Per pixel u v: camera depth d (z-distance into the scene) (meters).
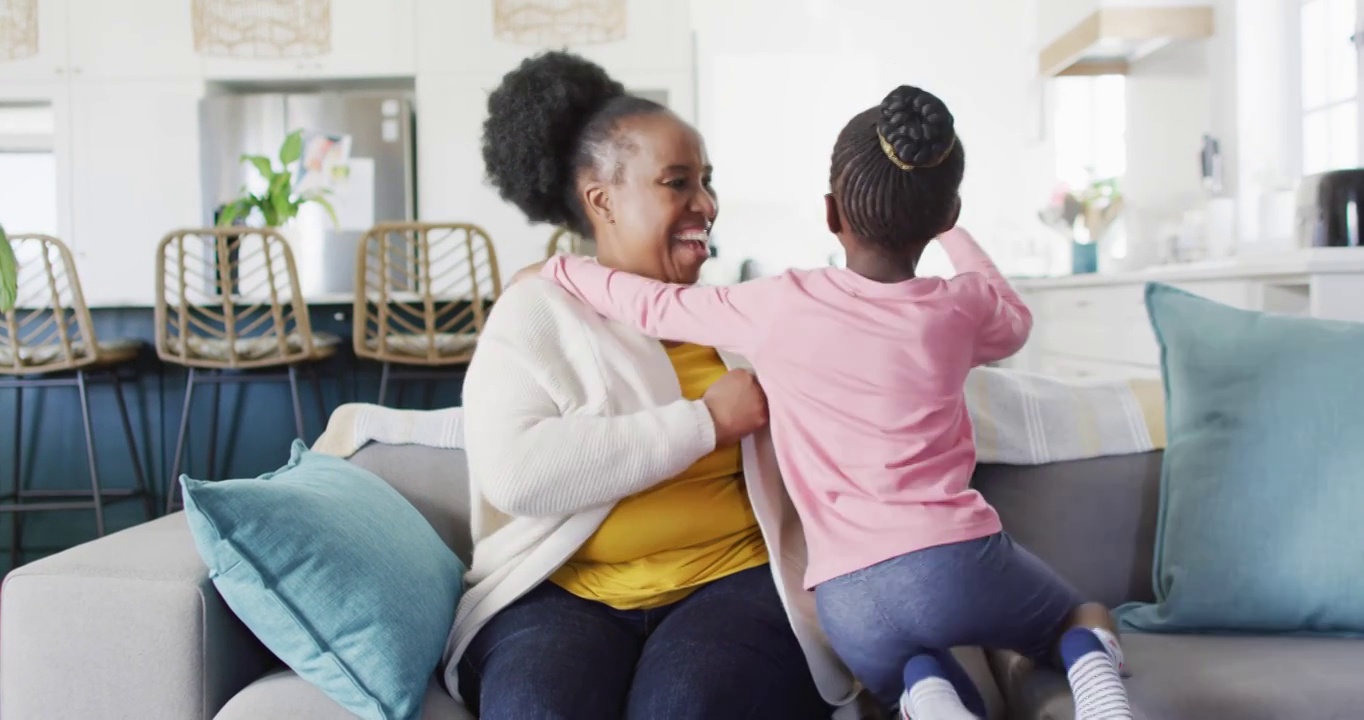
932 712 0.98
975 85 5.28
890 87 5.29
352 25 4.57
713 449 1.16
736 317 1.19
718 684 1.04
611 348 1.24
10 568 3.47
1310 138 3.30
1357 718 1.00
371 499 1.26
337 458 1.43
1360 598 1.21
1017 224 5.27
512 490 1.11
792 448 1.17
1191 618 1.28
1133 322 2.90
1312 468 1.26
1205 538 1.29
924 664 1.04
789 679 1.13
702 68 5.29
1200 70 3.80
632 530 1.19
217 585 1.08
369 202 4.54
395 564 1.16
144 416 3.54
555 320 1.25
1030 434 1.49
